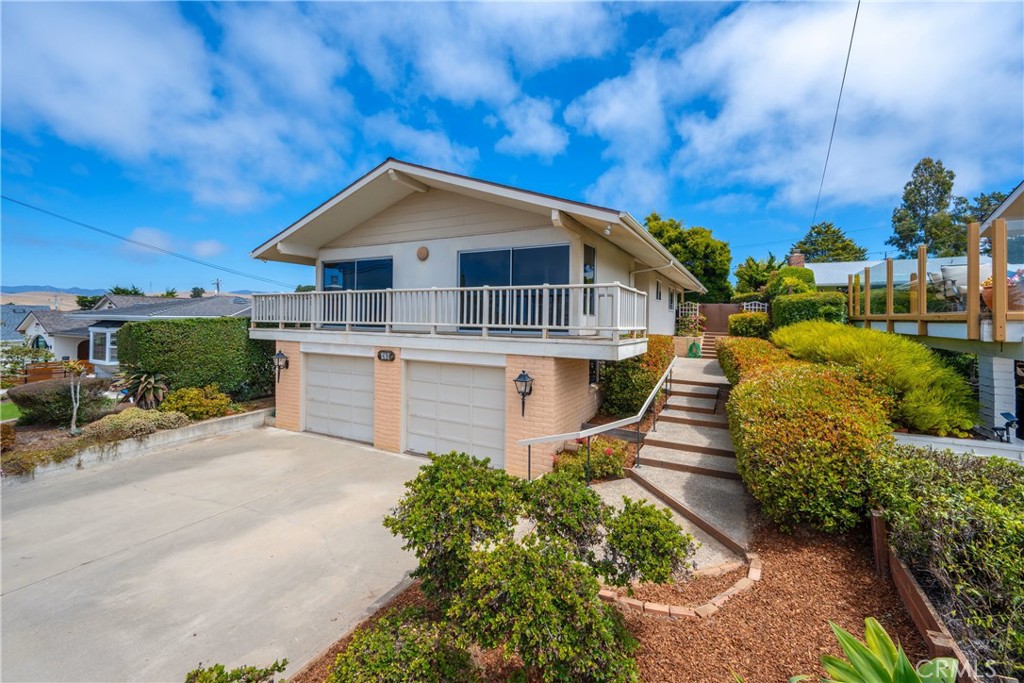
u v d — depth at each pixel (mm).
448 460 3707
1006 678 2303
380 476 8125
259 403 13031
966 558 2865
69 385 10031
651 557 2986
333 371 10977
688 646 3096
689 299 29016
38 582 4754
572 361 8586
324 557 5258
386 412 9781
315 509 6648
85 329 24203
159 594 4527
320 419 11234
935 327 7668
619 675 2496
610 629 2771
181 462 8938
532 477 7871
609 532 3244
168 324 11180
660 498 6219
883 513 3777
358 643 2857
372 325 11023
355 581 4750
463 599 2805
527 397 8016
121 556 5289
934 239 35094
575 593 2625
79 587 4660
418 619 3223
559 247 8938
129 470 8438
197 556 5285
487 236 9656
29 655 3682
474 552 2998
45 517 6398
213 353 12086
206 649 3727
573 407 8656
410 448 9672
